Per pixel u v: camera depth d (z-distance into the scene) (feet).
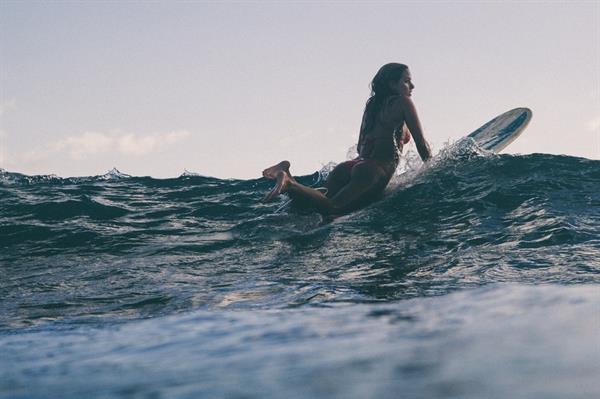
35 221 17.72
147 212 18.66
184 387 3.05
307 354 3.53
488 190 15.89
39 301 10.64
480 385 2.22
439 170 17.62
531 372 2.33
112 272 12.66
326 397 2.41
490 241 12.26
